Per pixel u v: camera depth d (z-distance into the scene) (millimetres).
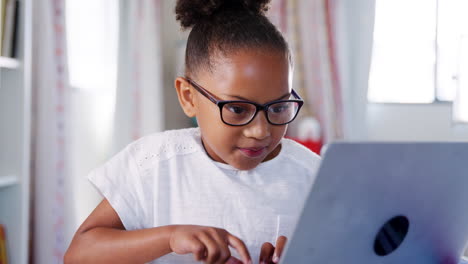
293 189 795
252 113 632
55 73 1827
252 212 766
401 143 431
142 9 2234
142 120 2230
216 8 743
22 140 1587
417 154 451
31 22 1663
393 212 481
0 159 1597
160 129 2256
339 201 423
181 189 774
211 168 782
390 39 2857
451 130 2678
